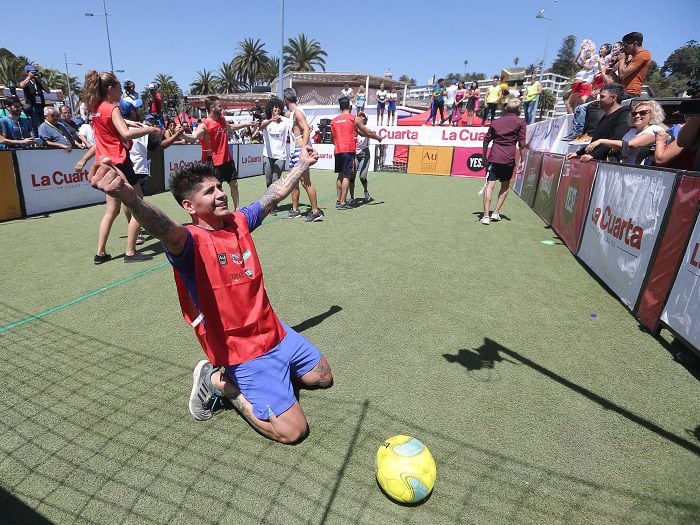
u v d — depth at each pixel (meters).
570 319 3.33
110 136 4.26
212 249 1.90
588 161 4.97
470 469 1.86
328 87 27.52
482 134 13.65
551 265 4.68
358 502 1.70
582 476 1.82
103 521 1.61
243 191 10.16
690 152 4.07
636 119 4.36
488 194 6.66
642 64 6.33
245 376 2.00
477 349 2.86
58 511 1.65
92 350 2.81
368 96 25.19
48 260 4.68
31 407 2.24
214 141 6.14
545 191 7.21
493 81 15.48
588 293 3.87
